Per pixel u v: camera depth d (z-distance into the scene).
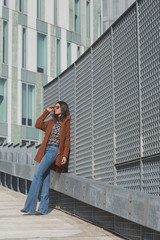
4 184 13.27
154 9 5.76
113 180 6.95
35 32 32.41
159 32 5.60
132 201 5.41
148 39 5.90
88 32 36.84
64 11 34.75
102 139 7.46
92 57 8.05
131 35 6.47
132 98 6.38
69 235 6.09
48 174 7.96
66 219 7.43
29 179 10.27
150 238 5.27
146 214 5.04
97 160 7.64
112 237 6.02
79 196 7.15
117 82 6.90
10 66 30.59
